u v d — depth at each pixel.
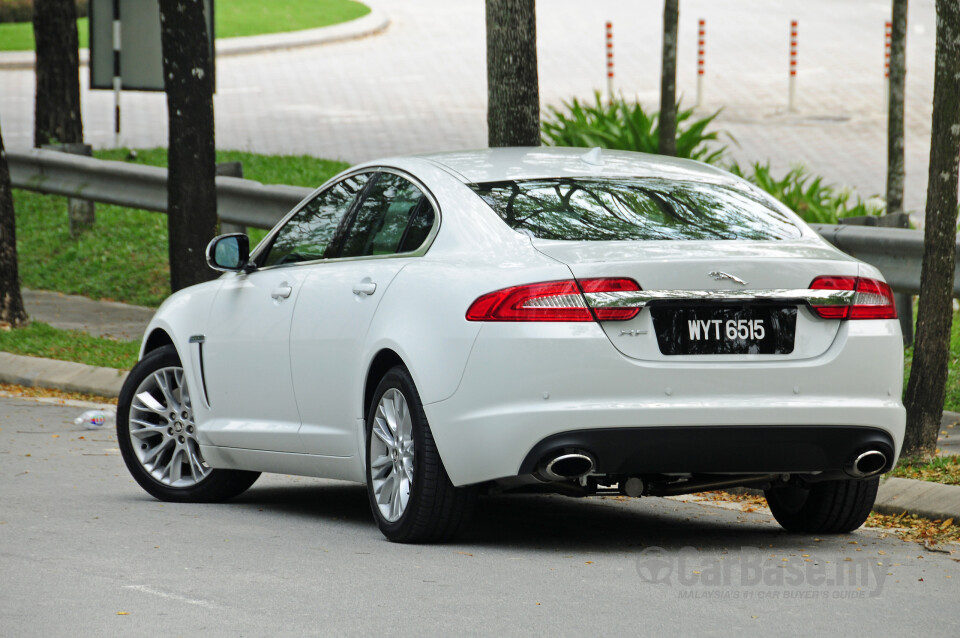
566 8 119.88
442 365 16.28
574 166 18.36
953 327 32.44
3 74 90.88
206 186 33.06
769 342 16.17
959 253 27.28
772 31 106.12
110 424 27.92
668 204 17.59
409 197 18.20
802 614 13.93
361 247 18.66
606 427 15.65
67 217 49.25
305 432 18.88
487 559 16.45
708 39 102.69
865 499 18.22
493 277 16.12
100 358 33.06
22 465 23.22
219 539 17.56
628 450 15.72
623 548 17.38
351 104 79.19
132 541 17.28
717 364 15.93
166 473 21.27
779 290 16.16
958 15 21.69
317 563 16.08
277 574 15.45
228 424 20.31
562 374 15.62
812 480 17.38
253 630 13.07
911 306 29.98
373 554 16.64
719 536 18.48
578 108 50.00
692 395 15.81
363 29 109.25
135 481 22.38
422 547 17.14
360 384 17.75
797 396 16.14
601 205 17.33
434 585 14.98
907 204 54.16
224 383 20.41
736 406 15.85
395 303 17.19
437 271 16.81
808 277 16.31
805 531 18.84
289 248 20.09
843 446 16.39
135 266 43.81
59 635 12.88
